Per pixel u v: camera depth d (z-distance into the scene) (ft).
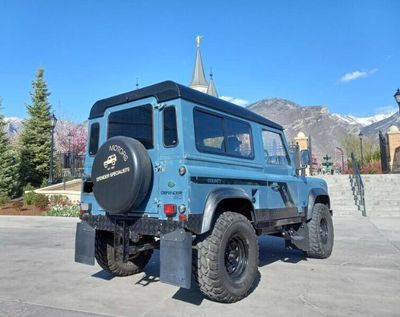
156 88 16.48
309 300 16.06
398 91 58.18
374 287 17.95
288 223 21.67
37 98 96.12
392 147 89.40
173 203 15.14
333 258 24.47
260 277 19.81
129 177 15.44
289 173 22.76
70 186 74.64
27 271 21.98
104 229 17.57
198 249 15.23
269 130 21.53
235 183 17.38
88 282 19.38
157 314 14.53
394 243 29.55
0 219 52.37
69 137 128.57
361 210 48.26
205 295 15.55
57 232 40.06
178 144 15.44
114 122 18.25
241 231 16.30
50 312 14.84
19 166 86.99
